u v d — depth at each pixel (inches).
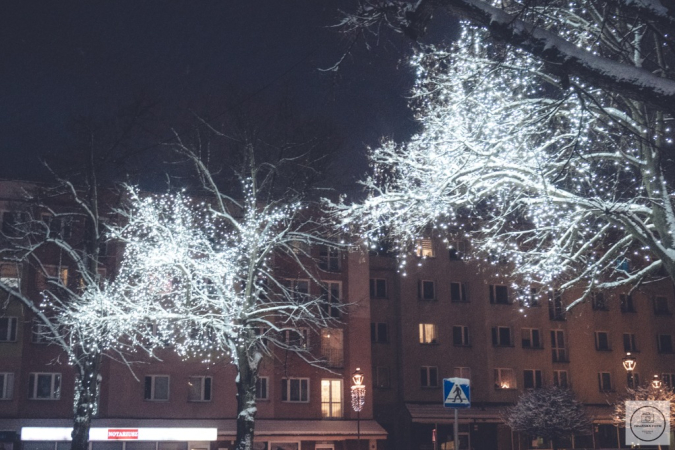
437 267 1924.2
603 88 287.3
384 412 1833.2
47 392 1537.9
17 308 1537.9
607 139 652.1
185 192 1256.2
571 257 676.1
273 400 1660.9
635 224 588.1
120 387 1567.4
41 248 1533.0
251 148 1120.8
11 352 1530.5
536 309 1971.0
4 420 1499.8
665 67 501.0
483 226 830.5
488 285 1948.8
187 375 1616.6
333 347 1736.0
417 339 1867.6
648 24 290.8
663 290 2110.0
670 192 652.7
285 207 1122.0
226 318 1048.8
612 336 2018.9
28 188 1528.1
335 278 1766.7
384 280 1914.4
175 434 1558.8
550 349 1955.0
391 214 692.7
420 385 1845.5
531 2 313.0
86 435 1050.1
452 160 636.7
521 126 593.9
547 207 633.0
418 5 306.3
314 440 1656.0
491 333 1925.4
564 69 288.5
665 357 2054.6
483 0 299.7
